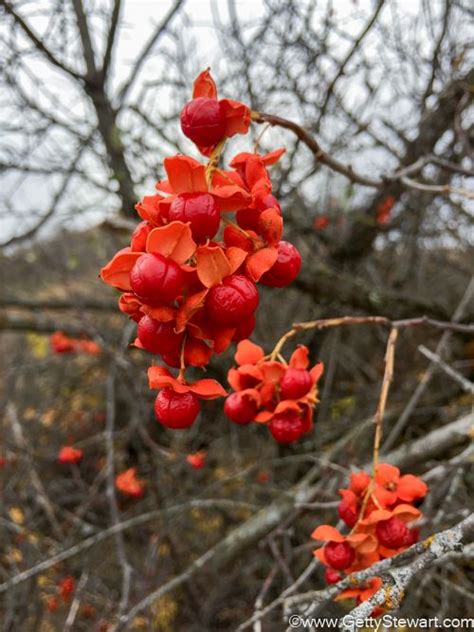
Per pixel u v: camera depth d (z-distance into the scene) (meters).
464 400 0.28
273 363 0.11
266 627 0.23
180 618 0.26
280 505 0.22
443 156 0.26
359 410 0.30
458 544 0.08
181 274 0.07
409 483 0.11
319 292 0.27
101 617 0.24
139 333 0.08
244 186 0.08
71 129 0.30
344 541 0.10
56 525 0.25
